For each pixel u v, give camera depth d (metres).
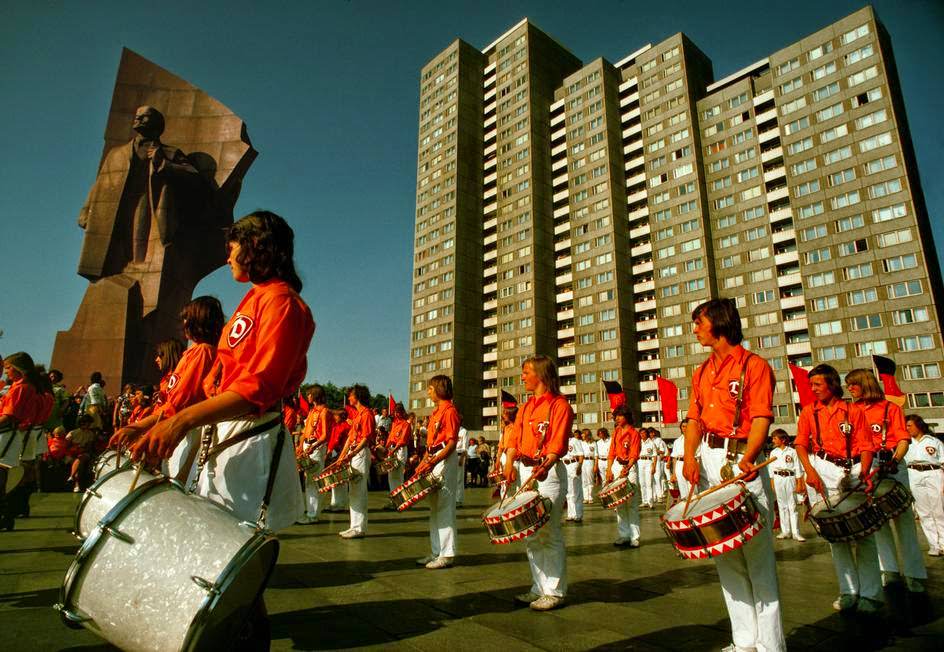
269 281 2.78
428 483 6.15
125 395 15.60
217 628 1.99
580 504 12.02
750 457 3.39
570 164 81.81
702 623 4.18
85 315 39.12
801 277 61.72
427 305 85.06
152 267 41.34
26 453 6.61
